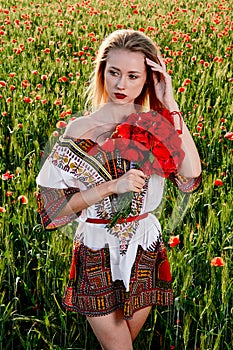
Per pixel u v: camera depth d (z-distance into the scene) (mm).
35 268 4234
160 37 13203
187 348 3906
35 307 4062
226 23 14211
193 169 3291
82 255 3174
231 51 11773
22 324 4098
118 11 16766
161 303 3377
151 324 3973
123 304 3191
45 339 3688
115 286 3193
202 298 4055
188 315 3643
